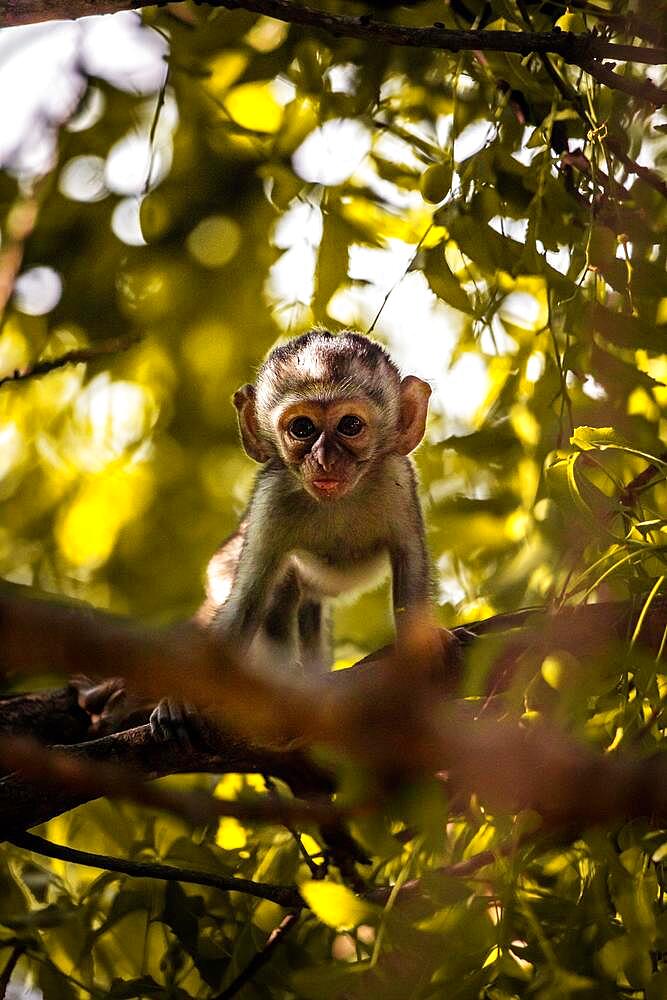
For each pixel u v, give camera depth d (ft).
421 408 25.00
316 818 18.60
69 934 20.03
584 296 20.29
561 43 18.92
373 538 24.82
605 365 20.61
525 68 20.66
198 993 20.22
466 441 23.91
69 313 34.32
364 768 15.05
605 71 19.22
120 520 35.88
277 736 14.93
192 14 26.48
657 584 15.38
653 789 14.64
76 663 9.45
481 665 16.10
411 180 26.13
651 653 15.89
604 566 15.96
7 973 18.98
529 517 20.10
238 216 33.14
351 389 24.18
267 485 25.08
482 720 15.61
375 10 24.68
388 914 14.43
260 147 28.19
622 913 14.73
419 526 24.76
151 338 34.65
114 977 19.88
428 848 14.79
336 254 25.14
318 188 26.11
